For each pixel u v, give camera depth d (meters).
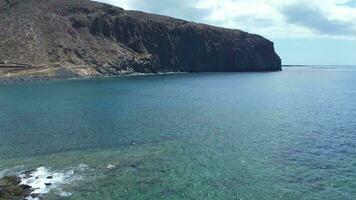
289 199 37.72
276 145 56.69
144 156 51.06
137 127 69.50
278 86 165.62
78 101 105.19
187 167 46.66
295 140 59.72
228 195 38.69
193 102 105.94
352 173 44.31
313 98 119.19
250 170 45.56
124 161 48.91
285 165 47.31
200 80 191.38
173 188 40.38
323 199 37.66
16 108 92.38
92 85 153.38
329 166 46.81
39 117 80.12
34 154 52.44
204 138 61.06
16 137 62.19
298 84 180.12
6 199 36.75
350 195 38.47
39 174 44.16
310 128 69.00
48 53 197.62
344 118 79.62
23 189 39.28
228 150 53.97
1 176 43.69
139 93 126.88
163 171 45.25
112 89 139.00
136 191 39.62
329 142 58.28
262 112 88.56
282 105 101.44
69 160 49.50
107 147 55.69
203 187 40.62
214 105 100.31
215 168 46.28
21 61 181.88
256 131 66.44
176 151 53.47
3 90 132.50
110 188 40.31
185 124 72.56
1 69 168.88
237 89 147.12
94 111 88.19
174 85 160.00
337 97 122.12
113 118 78.94
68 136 62.62
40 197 37.84
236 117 81.12
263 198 37.97
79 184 41.25
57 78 180.75
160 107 95.44
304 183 41.56
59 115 82.56
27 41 195.12
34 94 121.00
